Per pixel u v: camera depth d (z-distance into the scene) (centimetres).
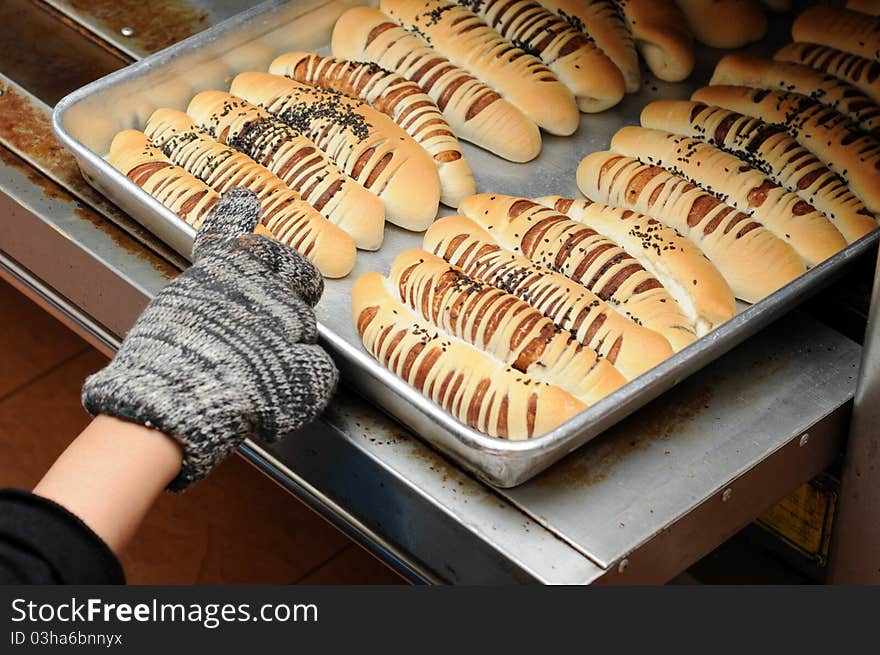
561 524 92
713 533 100
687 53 133
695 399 103
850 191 117
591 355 98
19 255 126
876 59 128
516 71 128
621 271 107
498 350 98
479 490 94
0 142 126
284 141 121
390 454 97
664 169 120
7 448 175
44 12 144
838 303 112
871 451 103
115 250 115
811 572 134
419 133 123
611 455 98
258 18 130
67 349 191
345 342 95
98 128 124
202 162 119
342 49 134
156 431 80
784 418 101
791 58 132
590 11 134
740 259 110
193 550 164
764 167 119
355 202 114
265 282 92
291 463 108
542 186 124
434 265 106
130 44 139
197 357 85
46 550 71
